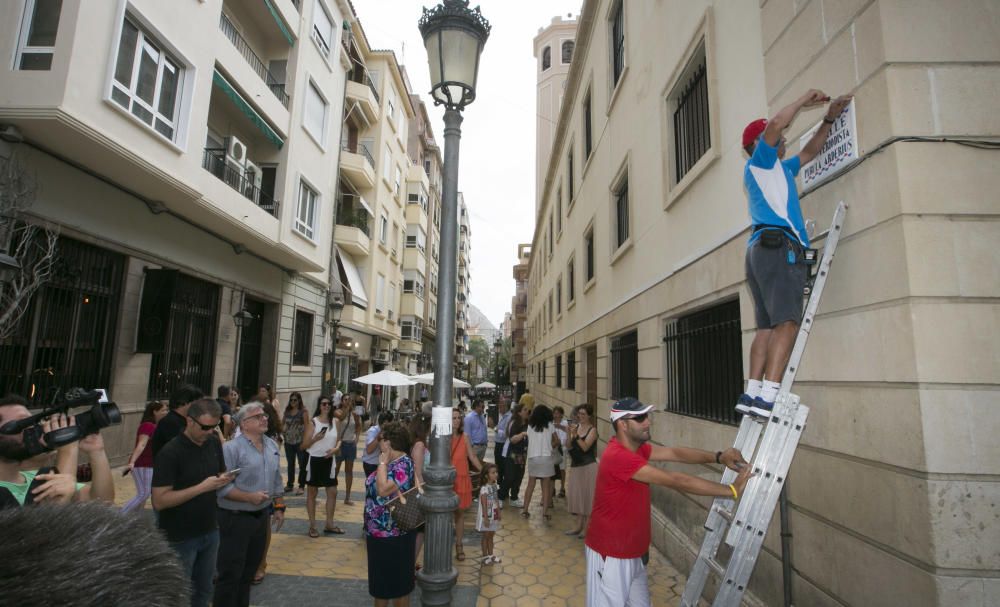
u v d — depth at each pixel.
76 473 2.61
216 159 11.90
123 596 0.67
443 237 4.26
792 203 2.81
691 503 5.46
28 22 6.82
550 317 20.89
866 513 2.77
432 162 41.62
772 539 3.72
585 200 12.80
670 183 6.66
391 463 4.07
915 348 2.48
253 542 4.25
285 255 13.78
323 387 17.88
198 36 9.45
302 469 9.02
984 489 2.36
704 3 5.59
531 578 5.51
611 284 9.80
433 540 3.73
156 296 9.14
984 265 2.55
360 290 21.56
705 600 4.65
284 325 15.08
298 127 14.21
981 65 2.74
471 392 57.44
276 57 14.28
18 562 0.62
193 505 3.49
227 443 4.19
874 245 2.77
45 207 7.29
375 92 24.19
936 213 2.58
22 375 7.14
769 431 2.46
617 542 3.13
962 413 2.42
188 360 10.92
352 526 6.98
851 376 2.93
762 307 2.85
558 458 8.36
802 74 3.55
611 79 10.32
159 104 8.70
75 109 6.75
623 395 9.05
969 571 2.29
